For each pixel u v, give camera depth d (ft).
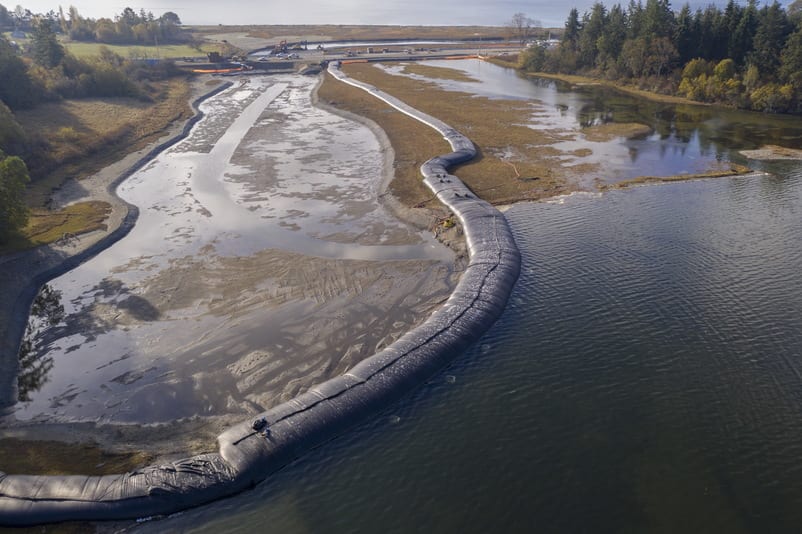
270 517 107.34
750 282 178.50
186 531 104.63
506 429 126.31
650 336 154.40
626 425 126.82
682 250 198.80
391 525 105.91
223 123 378.94
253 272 188.65
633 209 233.14
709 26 455.63
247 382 139.44
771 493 110.73
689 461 118.01
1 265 186.91
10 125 266.16
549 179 266.36
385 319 163.22
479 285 173.37
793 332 154.81
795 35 382.83
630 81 489.26
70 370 145.28
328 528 105.29
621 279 181.27
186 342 154.10
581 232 213.25
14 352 152.25
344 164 292.40
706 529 104.12
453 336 150.82
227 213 235.20
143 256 201.05
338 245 206.49
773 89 386.93
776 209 232.32
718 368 142.72
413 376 138.10
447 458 119.44
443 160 283.38
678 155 302.45
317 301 171.73
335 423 124.57
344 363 145.79
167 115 385.29
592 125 364.99
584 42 554.87
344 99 429.79
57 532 103.91
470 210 222.89
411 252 200.95
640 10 504.02
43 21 417.28
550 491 112.06
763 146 316.81
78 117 358.02
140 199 251.39
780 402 132.16
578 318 162.40
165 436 124.77
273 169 285.84
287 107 424.46
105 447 122.21
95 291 180.04
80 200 245.24
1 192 192.24
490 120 375.04
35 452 120.57
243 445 117.19
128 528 104.94
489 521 106.42
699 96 426.92
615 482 113.50
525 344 152.46
